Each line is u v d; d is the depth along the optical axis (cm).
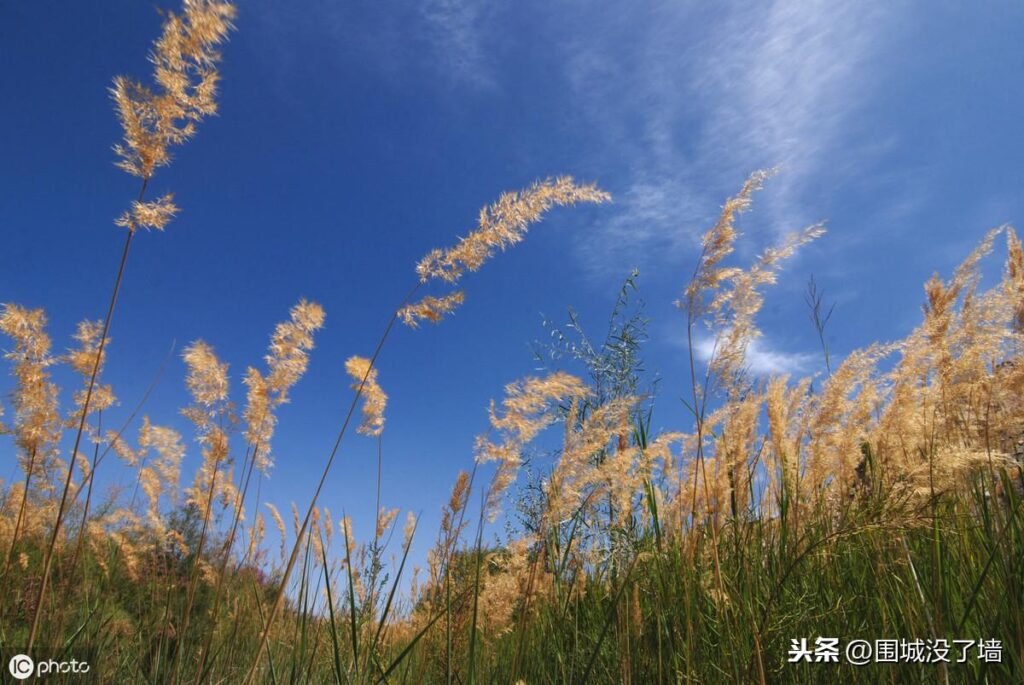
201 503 303
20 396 240
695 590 262
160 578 397
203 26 207
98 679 301
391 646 316
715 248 242
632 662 265
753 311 243
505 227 225
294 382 235
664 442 289
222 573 256
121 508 427
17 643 275
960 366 278
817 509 272
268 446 246
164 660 310
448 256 229
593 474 269
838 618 238
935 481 231
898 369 288
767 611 213
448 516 270
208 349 244
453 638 266
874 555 254
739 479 288
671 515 308
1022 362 271
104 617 371
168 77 206
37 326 243
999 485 266
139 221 206
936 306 292
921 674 219
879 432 282
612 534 302
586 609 313
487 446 267
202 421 243
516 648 266
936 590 224
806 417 278
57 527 215
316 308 235
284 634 373
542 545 271
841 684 223
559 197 224
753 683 214
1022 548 227
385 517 347
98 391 266
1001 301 290
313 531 341
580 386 266
